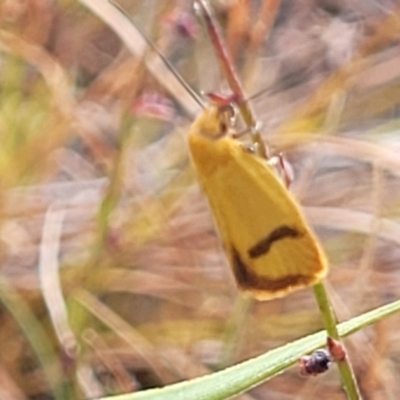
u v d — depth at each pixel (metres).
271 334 0.22
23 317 0.19
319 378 0.21
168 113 0.21
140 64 0.22
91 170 0.26
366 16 0.31
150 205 0.23
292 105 0.27
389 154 0.23
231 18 0.24
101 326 0.22
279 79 0.28
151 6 0.24
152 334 0.22
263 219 0.13
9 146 0.23
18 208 0.23
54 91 0.23
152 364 0.21
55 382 0.19
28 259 0.23
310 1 0.31
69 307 0.20
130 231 0.23
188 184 0.24
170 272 0.23
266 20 0.24
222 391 0.13
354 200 0.25
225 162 0.13
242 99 0.13
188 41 0.24
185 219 0.24
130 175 0.24
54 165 0.24
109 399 0.13
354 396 0.13
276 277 0.13
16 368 0.21
